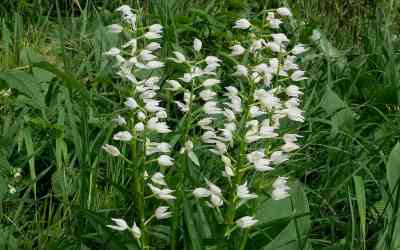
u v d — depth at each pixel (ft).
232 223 1.95
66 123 2.99
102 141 2.67
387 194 2.42
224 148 1.92
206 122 2.04
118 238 2.09
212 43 4.19
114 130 2.88
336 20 4.93
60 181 2.53
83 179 2.26
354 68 3.77
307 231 2.27
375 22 4.69
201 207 2.10
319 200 2.79
